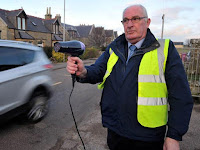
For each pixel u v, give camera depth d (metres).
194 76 5.71
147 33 1.48
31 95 3.47
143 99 1.36
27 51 3.63
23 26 23.20
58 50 1.27
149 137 1.39
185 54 5.55
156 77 1.36
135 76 1.42
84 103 5.14
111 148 1.61
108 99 1.57
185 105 1.29
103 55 1.77
